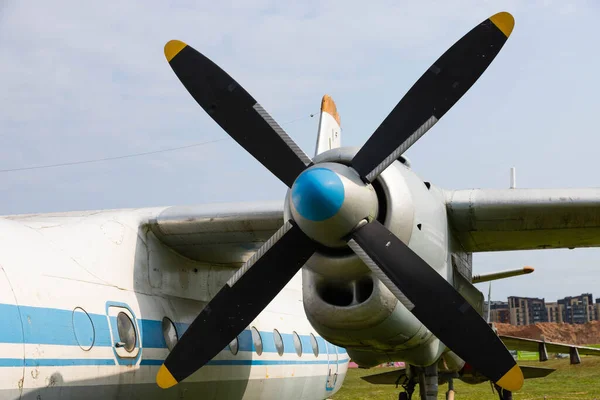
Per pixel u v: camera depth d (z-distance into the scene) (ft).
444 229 24.08
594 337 276.21
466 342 20.44
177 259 29.37
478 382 36.45
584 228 25.67
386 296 21.70
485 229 25.94
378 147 21.21
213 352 22.27
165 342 26.58
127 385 24.07
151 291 27.30
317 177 19.94
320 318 22.43
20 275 20.58
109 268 25.16
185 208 27.78
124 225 26.78
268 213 26.40
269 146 22.86
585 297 459.73
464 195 25.16
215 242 28.48
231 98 23.32
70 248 23.85
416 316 20.61
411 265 20.67
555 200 24.39
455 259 26.23
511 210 24.77
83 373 21.86
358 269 21.72
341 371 44.39
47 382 20.38
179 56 23.72
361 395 73.26
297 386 37.32
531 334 283.79
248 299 22.21
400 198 21.59
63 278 22.35
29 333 19.94
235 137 23.17
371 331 22.39
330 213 20.06
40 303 20.76
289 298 39.55
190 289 30.04
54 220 25.32
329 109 34.45
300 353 37.52
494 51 21.21
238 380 31.12
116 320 24.12
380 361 25.75
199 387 28.37
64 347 21.13
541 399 66.28
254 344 32.76
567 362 125.29
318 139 32.91
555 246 27.91
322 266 21.83
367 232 20.85
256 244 28.66
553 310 458.50
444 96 21.34
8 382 19.06
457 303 20.52
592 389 79.56
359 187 20.57
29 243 22.11
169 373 22.35
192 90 23.59
